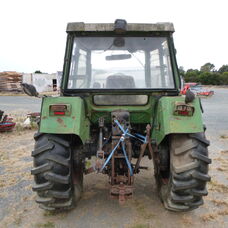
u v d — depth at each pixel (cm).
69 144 265
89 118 313
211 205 313
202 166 249
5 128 752
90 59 316
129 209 307
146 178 399
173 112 255
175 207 262
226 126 873
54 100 264
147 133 283
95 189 362
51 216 292
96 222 280
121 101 315
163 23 306
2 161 491
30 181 391
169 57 315
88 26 304
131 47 316
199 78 5466
